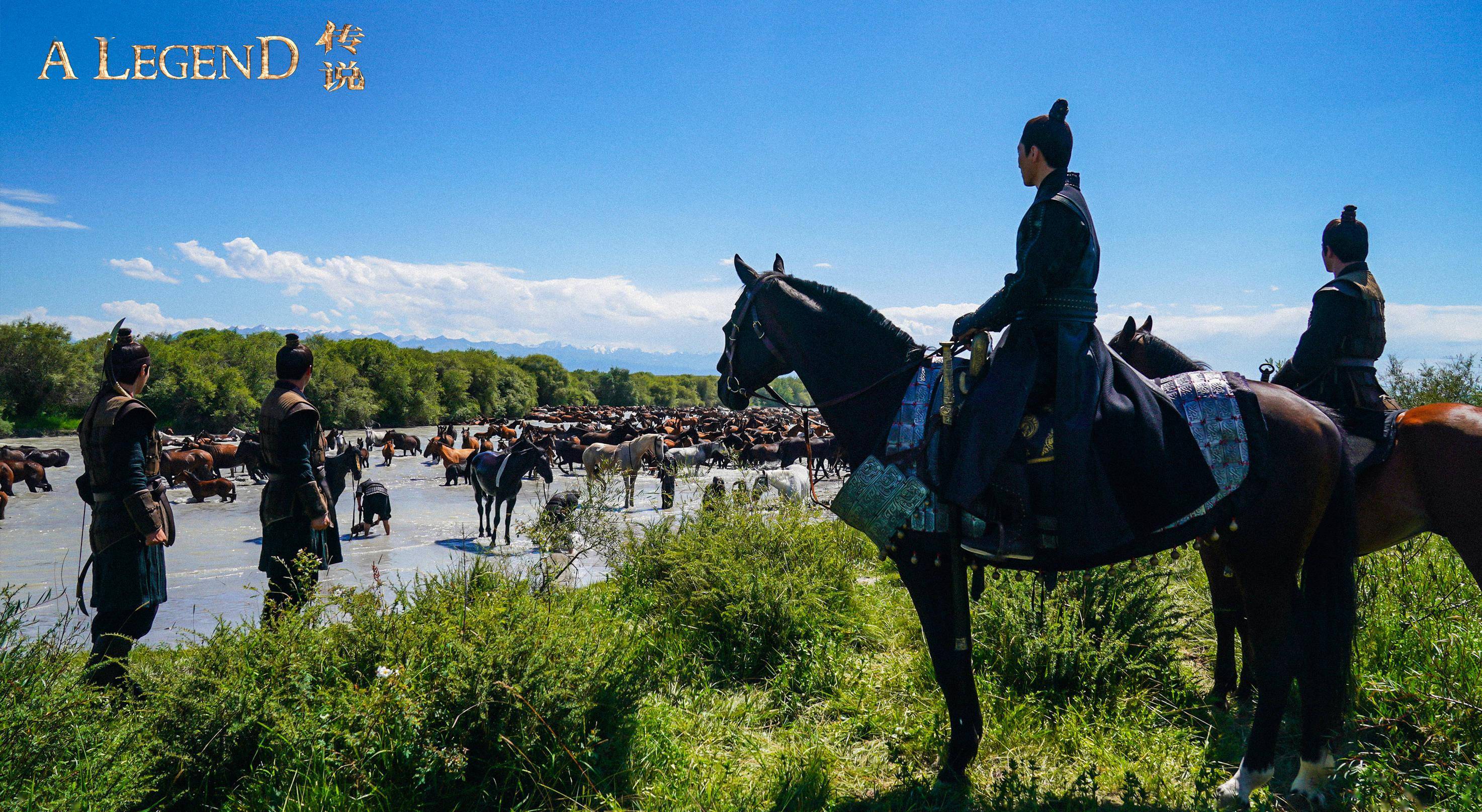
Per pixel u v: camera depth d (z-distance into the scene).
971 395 2.89
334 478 8.75
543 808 2.88
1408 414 3.21
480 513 12.42
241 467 26.94
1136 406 2.80
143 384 3.64
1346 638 2.93
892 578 6.51
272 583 4.04
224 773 2.84
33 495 19.16
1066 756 3.45
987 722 3.68
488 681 3.03
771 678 4.47
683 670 4.43
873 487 3.03
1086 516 2.72
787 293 3.50
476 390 89.75
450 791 2.86
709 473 17.41
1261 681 3.00
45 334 49.53
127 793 2.48
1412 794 2.92
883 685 4.22
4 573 9.32
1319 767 2.98
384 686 3.04
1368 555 4.48
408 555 10.49
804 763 3.35
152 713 2.81
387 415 70.38
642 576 6.14
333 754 2.84
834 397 3.37
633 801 3.06
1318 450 2.89
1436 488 3.04
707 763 3.36
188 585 8.48
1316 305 3.56
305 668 3.20
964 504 2.77
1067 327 2.82
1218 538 3.01
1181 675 4.23
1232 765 3.32
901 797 3.08
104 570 3.42
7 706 2.43
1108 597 4.38
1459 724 3.16
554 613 3.77
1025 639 4.16
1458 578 4.30
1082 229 2.76
